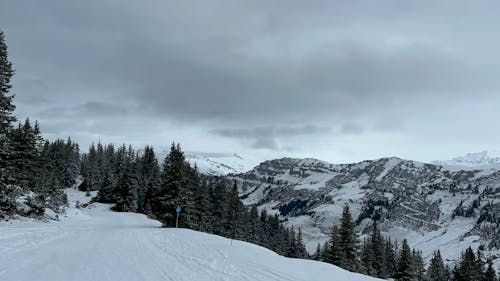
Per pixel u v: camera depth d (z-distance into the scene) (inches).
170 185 2066.9
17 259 571.2
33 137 1845.5
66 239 896.9
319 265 768.3
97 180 4699.8
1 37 1167.0
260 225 3540.8
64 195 2464.3
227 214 2947.8
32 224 1194.0
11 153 1184.8
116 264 597.0
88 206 3494.1
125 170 3545.8
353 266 2106.3
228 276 551.2
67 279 469.1
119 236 1079.6
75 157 5280.5
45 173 2315.5
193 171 2775.6
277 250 3344.0
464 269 2455.7
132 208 3412.9
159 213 2089.1
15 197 1229.7
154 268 581.0
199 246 890.1
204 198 2728.8
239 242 1023.0
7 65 1165.1
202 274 554.3
